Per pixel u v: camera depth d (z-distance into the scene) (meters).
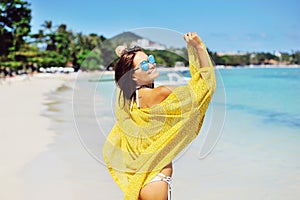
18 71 53.41
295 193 4.83
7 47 49.47
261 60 76.31
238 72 52.09
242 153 6.85
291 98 18.34
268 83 29.73
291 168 5.92
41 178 5.32
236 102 16.77
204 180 5.34
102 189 4.89
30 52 54.69
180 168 5.87
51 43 66.31
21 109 14.15
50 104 16.22
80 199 4.58
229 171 5.73
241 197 4.71
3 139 8.05
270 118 11.69
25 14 49.53
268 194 4.80
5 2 46.56
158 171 3.02
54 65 62.34
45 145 7.39
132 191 3.01
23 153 6.74
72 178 5.31
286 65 76.50
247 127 9.88
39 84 34.66
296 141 7.97
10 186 5.00
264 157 6.59
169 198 3.05
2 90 26.58
